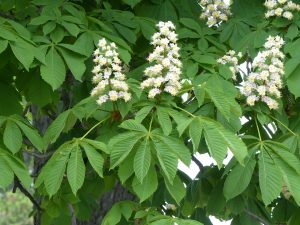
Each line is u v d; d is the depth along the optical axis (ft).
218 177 5.03
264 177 3.57
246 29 4.79
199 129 3.36
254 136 4.08
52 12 4.29
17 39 3.83
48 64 3.94
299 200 3.47
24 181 3.49
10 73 4.72
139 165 3.27
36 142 3.75
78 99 5.01
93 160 3.39
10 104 4.64
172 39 3.67
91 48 4.19
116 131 3.85
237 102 3.99
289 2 4.58
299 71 4.08
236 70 4.42
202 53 4.60
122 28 4.67
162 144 3.33
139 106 3.68
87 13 4.86
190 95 4.09
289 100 4.49
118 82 3.59
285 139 4.03
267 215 5.05
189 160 3.31
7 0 4.94
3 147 3.90
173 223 3.58
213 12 4.91
